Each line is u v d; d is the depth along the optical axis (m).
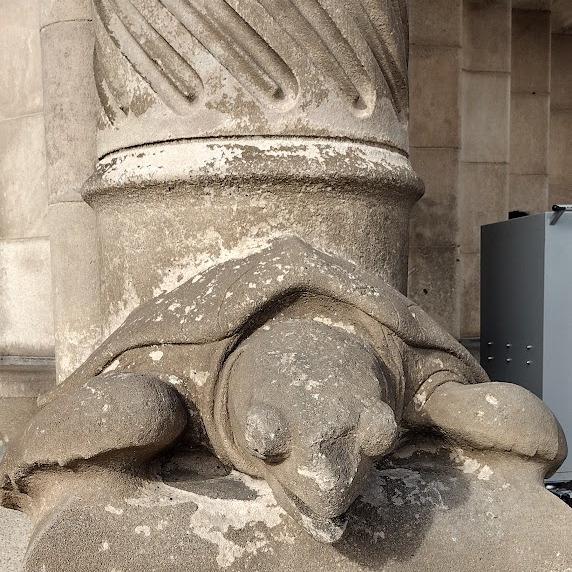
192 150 1.21
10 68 2.09
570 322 1.77
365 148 1.27
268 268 1.10
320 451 0.85
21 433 1.11
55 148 1.76
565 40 3.98
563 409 1.77
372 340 1.14
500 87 2.93
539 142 3.53
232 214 1.21
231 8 1.18
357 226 1.25
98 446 0.99
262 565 0.98
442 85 2.64
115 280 1.32
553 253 1.76
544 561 1.04
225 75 1.19
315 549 1.00
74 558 0.96
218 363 1.09
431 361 1.21
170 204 1.23
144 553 0.96
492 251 2.05
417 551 1.03
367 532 1.03
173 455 1.14
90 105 1.74
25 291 2.12
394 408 1.12
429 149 2.65
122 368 1.15
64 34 1.72
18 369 1.99
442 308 2.68
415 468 1.16
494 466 1.15
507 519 1.07
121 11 1.26
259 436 0.87
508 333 1.96
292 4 1.18
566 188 4.04
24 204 2.11
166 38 1.22
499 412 1.11
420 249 2.65
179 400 1.08
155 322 1.14
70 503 1.01
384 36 1.28
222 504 1.03
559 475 1.74
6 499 1.14
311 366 0.97
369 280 1.16
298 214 1.21
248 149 1.19
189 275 1.22
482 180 2.93
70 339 1.78
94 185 1.31
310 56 1.21
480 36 2.90
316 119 1.22
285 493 0.92
